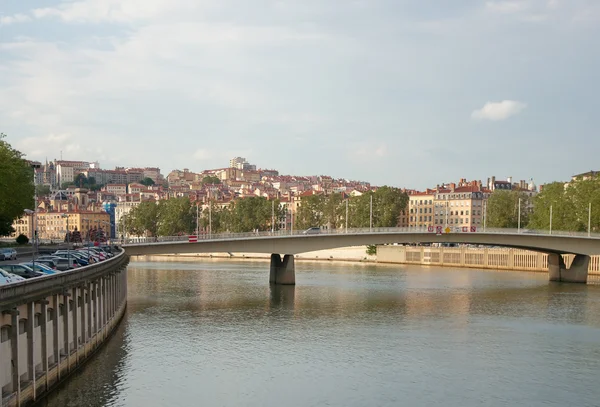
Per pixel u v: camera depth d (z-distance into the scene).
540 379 61.78
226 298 113.75
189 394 55.25
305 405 53.22
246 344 74.69
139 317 92.06
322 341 76.88
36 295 44.16
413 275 167.75
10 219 120.12
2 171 103.88
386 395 56.25
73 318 56.53
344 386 58.66
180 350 70.94
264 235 130.88
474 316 96.00
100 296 69.69
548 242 143.88
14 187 112.81
